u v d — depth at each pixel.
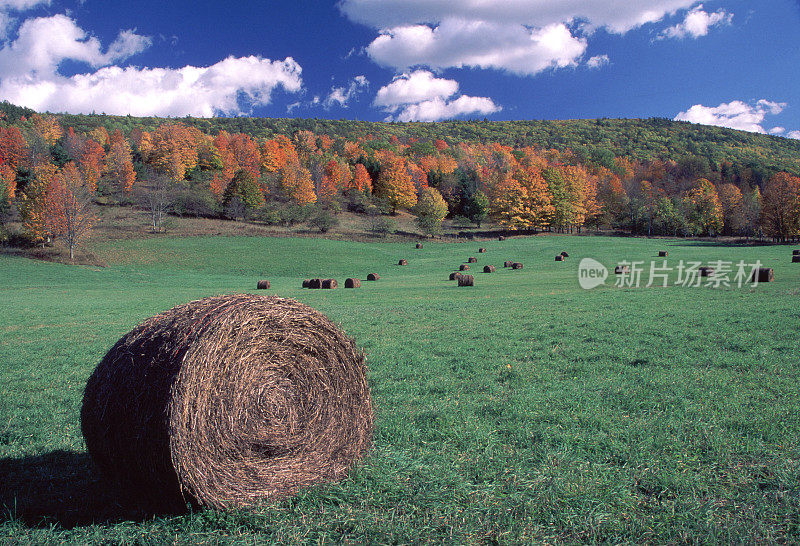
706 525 3.86
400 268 53.75
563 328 13.37
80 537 3.98
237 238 70.06
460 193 113.19
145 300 29.56
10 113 138.00
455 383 8.42
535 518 4.07
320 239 73.75
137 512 4.39
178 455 4.01
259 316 4.61
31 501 4.59
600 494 4.38
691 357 9.58
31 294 34.78
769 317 13.31
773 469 4.73
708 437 5.49
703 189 102.44
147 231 71.31
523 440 5.68
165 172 109.25
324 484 4.73
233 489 4.33
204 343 4.24
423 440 5.80
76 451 5.89
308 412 4.88
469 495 4.43
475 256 60.00
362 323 16.17
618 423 6.11
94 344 14.15
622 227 102.88
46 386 9.27
